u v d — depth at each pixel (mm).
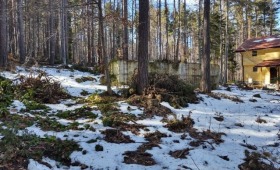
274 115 12367
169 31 43281
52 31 28859
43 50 37281
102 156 7316
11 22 32469
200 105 12742
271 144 9242
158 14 35438
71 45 40656
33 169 6293
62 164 6875
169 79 13305
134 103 11609
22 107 10875
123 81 15875
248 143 9195
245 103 14367
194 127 9961
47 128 8680
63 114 10148
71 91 14367
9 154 6598
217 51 43656
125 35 22516
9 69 17328
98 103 11703
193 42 52344
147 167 7008
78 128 8820
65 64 22797
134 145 8055
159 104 11422
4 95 11664
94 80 17609
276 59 29531
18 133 7820
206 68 15992
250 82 30984
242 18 41094
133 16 33656
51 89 12812
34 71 17562
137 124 9523
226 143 8992
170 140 8617
